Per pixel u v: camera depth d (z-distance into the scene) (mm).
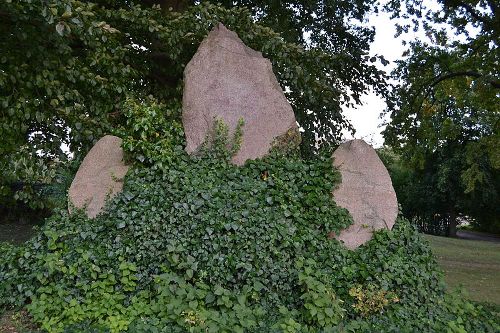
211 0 11562
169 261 5406
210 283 5312
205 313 4723
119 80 8812
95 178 6605
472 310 5812
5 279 5660
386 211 6531
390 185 6688
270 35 9391
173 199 5758
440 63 14883
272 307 5281
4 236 11992
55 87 7680
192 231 5543
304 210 6223
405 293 5605
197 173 6246
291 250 5660
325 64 10188
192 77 7156
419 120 15734
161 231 5582
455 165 25469
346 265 5848
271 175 6418
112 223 5801
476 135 23859
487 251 17531
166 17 9352
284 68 9562
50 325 4922
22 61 7742
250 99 7102
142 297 5254
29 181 8367
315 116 11109
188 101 7066
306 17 12414
